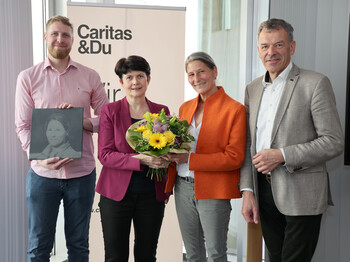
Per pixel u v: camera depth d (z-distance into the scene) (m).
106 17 2.83
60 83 2.28
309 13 2.85
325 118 1.74
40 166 2.22
